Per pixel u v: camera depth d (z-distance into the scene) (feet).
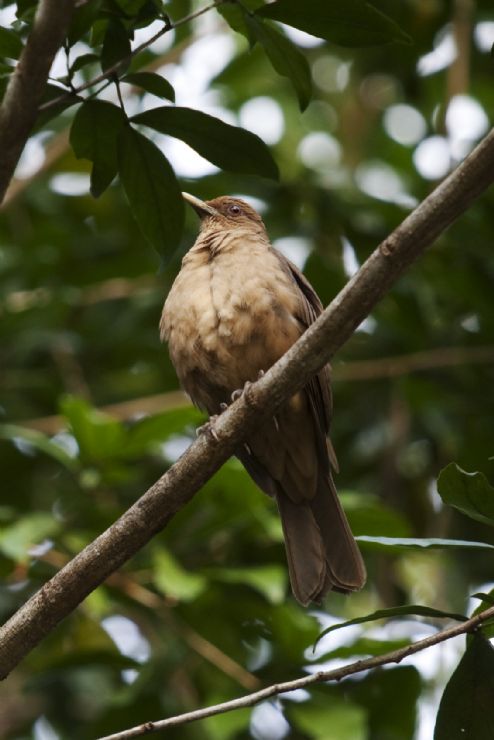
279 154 46.93
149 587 34.09
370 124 51.06
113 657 34.68
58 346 43.86
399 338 41.63
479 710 21.18
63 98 21.62
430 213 19.79
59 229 46.26
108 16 21.43
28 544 32.60
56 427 42.42
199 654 34.09
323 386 30.17
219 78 48.98
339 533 29.32
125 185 23.91
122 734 21.30
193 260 31.78
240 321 29.94
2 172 20.16
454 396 41.22
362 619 21.15
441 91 49.75
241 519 34.53
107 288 45.19
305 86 23.65
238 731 33.81
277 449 30.25
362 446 41.73
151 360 45.14
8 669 22.77
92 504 36.01
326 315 21.02
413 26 46.21
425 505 42.37
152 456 40.68
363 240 43.78
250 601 34.27
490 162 19.17
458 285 41.45
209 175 44.19
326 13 21.63
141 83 22.29
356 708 31.96
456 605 38.99
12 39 21.72
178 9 45.44
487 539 40.06
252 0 23.13
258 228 36.88
